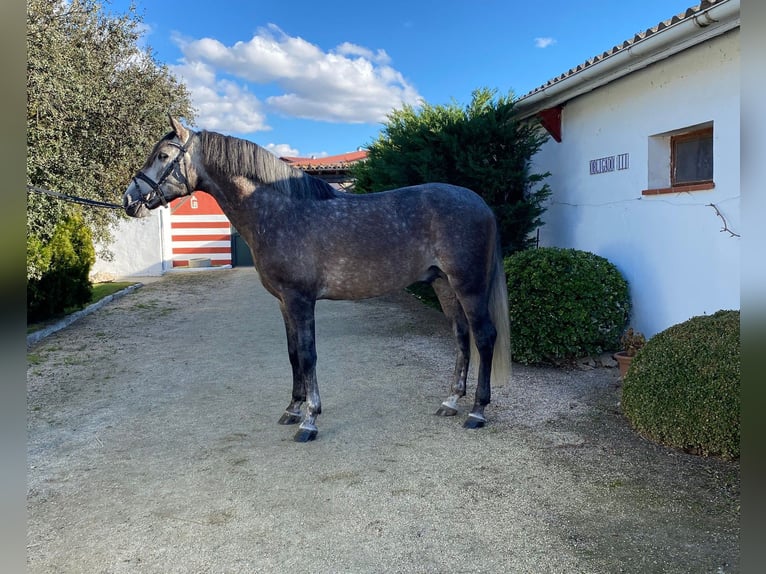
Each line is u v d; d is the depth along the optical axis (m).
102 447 3.74
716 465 3.23
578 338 5.25
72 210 7.83
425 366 5.75
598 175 5.88
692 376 3.32
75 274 8.46
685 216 4.64
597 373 5.26
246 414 4.36
